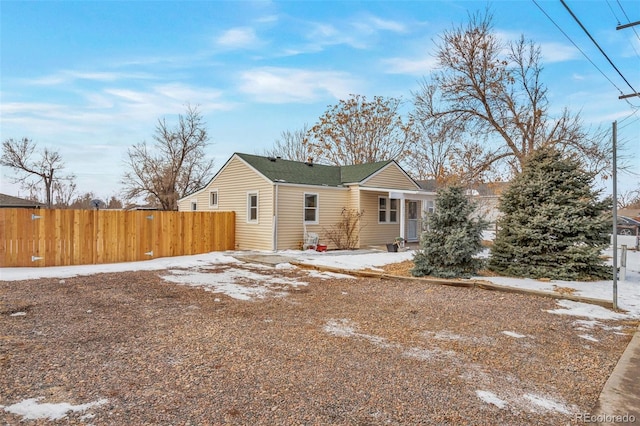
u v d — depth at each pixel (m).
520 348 4.50
